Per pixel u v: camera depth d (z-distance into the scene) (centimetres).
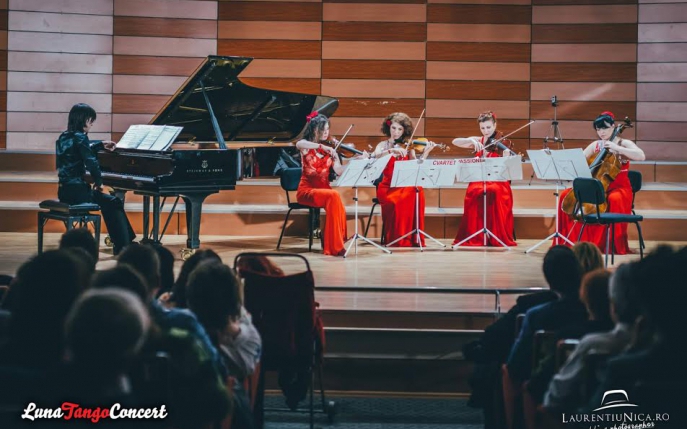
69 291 220
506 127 959
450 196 796
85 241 373
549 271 321
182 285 331
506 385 328
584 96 948
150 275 297
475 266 605
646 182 854
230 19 957
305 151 664
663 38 932
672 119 934
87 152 595
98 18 940
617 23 940
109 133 949
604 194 577
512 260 636
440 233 757
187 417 251
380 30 956
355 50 958
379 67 959
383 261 627
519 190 789
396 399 455
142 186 601
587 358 254
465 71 957
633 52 940
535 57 952
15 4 922
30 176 810
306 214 754
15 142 930
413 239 707
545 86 952
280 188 798
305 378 390
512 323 360
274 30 957
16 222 748
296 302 374
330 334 466
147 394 234
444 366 463
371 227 755
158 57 951
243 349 322
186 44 953
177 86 955
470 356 376
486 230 700
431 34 955
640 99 941
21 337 216
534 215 753
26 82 929
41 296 218
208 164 608
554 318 314
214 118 630
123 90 948
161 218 752
